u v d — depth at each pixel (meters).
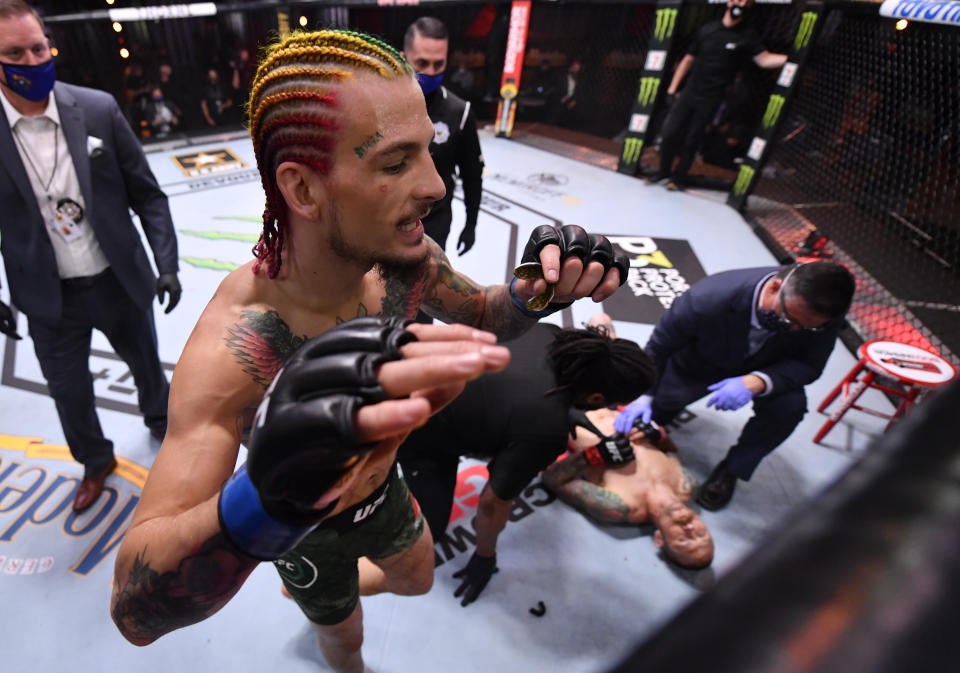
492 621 2.20
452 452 2.04
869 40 5.07
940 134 4.75
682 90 6.43
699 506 2.73
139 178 2.20
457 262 4.64
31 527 2.43
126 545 0.86
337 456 0.62
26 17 1.69
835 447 3.09
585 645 2.15
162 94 7.18
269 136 0.86
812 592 0.16
